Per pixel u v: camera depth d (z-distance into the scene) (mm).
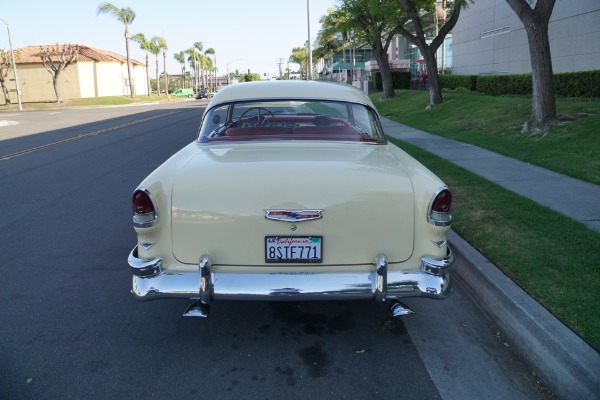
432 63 17547
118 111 34375
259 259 3057
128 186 8406
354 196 3021
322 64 89750
